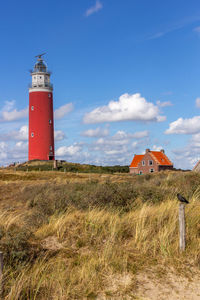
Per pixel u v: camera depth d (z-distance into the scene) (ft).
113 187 45.47
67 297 20.04
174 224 30.81
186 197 44.78
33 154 266.77
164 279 22.90
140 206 40.47
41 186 76.48
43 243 29.04
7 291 20.52
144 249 27.45
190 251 26.91
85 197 43.09
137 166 247.29
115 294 20.75
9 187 92.79
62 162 266.77
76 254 26.89
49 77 280.92
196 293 21.13
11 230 30.71
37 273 22.63
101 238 29.76
